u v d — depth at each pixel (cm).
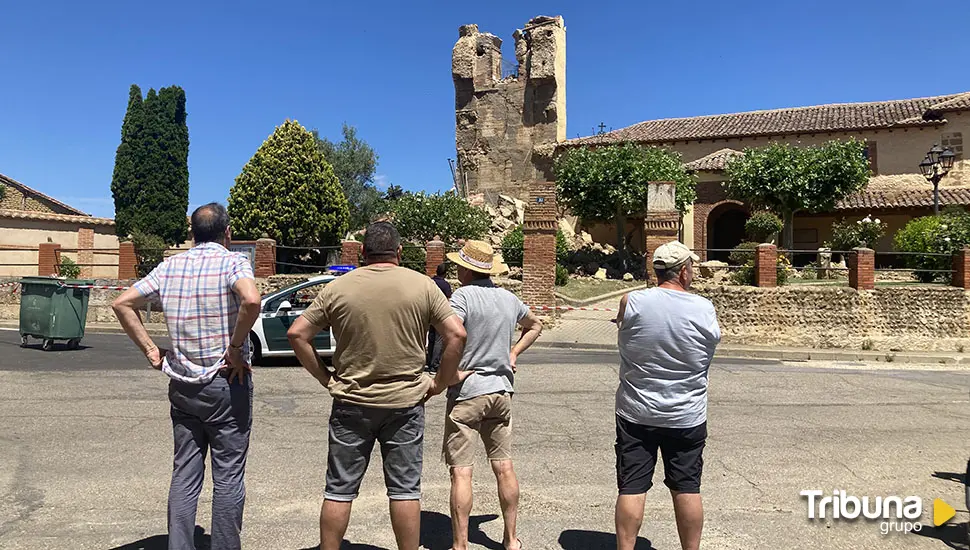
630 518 370
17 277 2147
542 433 718
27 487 523
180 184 3397
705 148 3194
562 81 3688
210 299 367
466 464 412
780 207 2647
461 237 2538
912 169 2897
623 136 3406
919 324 1642
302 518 472
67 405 802
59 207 3394
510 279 1998
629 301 381
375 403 347
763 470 596
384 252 362
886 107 3206
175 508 360
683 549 373
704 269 2256
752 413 827
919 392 979
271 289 1906
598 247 2961
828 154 2544
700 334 368
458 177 3784
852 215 2838
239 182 2361
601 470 592
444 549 423
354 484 357
